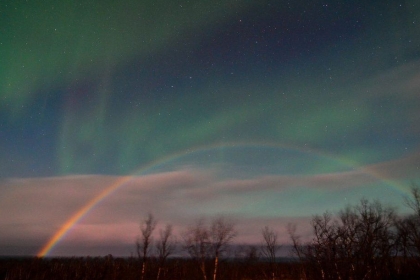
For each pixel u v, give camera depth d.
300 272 54.81
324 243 47.56
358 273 44.00
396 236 47.69
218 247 60.91
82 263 69.56
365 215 47.12
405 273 44.50
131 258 71.62
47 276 59.91
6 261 83.25
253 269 68.44
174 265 69.00
